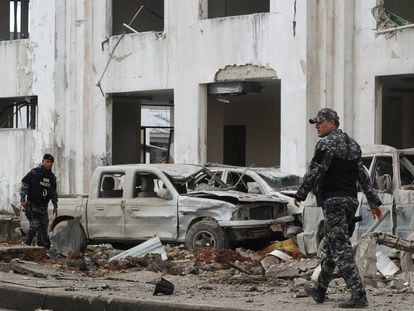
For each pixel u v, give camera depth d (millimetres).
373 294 11594
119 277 14320
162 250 17406
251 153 32625
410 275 12656
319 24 24359
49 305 11828
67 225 19266
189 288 12586
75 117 30391
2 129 32375
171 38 27812
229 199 18281
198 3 27094
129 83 28938
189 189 19703
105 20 29625
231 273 14711
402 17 26750
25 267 14992
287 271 14109
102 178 20234
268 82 26641
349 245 9867
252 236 18234
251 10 31125
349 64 24016
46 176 18094
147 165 19875
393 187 15758
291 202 18969
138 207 19344
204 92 27219
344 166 9734
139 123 33719
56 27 30625
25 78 31766
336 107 24109
